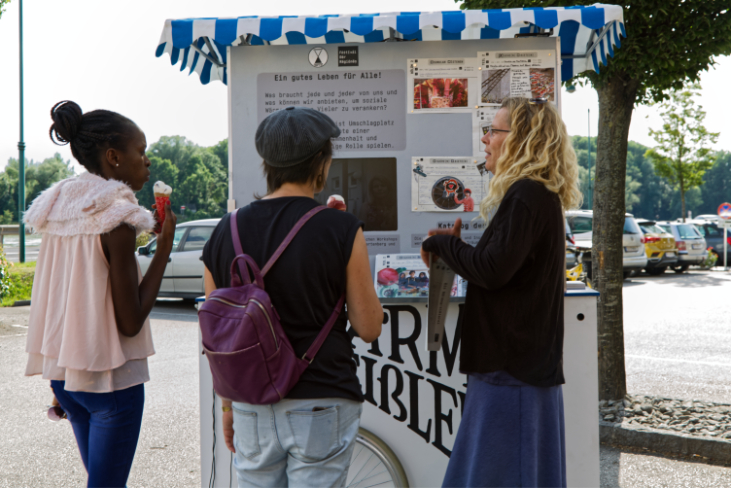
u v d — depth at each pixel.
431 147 2.61
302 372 1.50
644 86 4.34
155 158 94.69
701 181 22.59
